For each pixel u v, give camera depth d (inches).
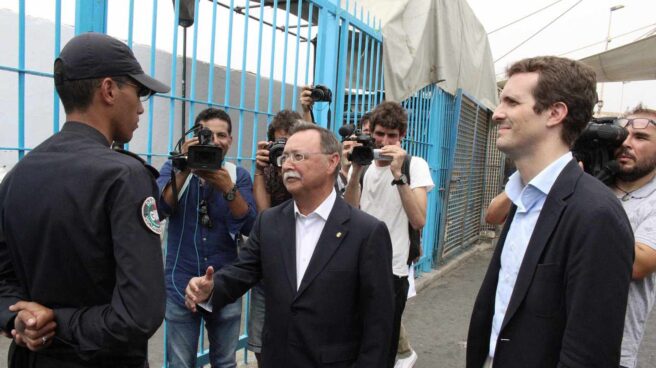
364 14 190.5
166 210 95.1
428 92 230.1
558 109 55.8
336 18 153.9
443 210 262.4
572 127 56.7
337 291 70.9
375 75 182.9
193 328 100.3
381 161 117.0
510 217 64.9
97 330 50.7
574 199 54.0
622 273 50.4
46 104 137.5
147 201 53.4
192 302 73.8
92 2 91.8
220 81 178.9
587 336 49.8
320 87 124.6
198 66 169.6
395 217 115.1
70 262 52.1
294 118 112.6
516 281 57.0
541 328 54.5
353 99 187.2
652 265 72.7
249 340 117.2
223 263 99.6
